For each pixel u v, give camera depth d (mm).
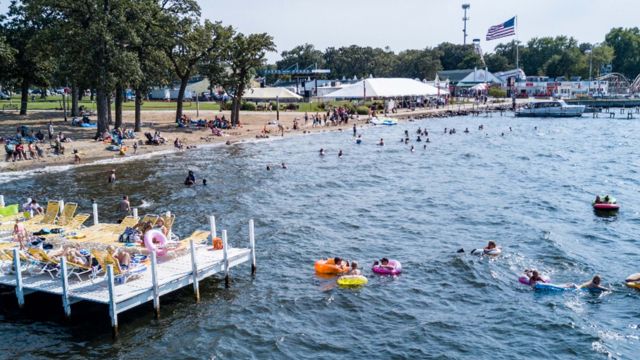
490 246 28531
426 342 19891
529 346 19531
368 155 64750
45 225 28750
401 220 35844
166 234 25938
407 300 23359
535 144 75062
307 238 31844
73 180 47438
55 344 19672
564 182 48344
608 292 23828
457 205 39781
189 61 80562
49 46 64000
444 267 26859
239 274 26078
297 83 160750
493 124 103375
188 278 22453
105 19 60562
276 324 21219
